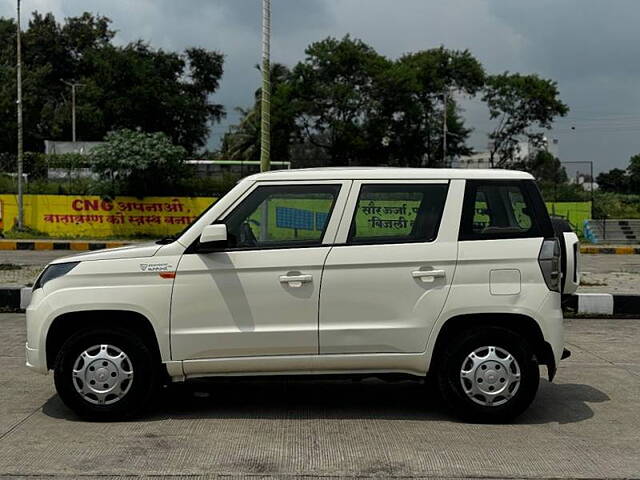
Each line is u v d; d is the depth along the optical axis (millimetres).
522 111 56750
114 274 5777
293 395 6844
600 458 5168
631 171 72062
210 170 34500
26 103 52688
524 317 5809
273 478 4746
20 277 14117
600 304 11227
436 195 5922
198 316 5750
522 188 5953
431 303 5766
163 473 4816
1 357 8375
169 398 6680
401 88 53188
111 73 58406
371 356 5766
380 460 5082
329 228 5848
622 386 7262
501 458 5141
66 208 30391
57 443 5398
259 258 5766
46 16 63438
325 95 52969
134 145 29906
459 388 5805
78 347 5809
